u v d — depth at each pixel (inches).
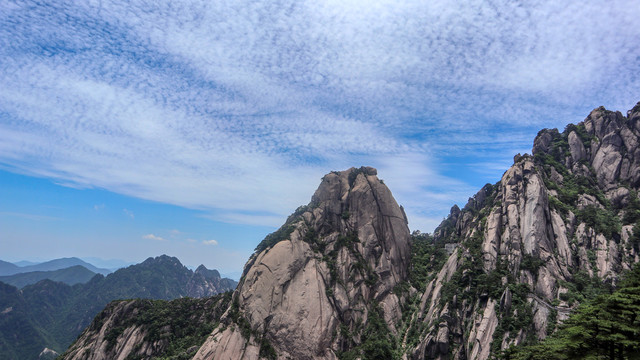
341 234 5324.8
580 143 5014.8
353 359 4079.7
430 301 4473.4
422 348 3905.0
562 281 3663.9
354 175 5841.5
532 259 3809.1
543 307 3435.0
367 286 4788.4
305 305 4431.6
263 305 4367.6
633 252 3666.3
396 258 5246.1
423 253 5629.9
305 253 4923.7
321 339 4254.4
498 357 2906.0
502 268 3922.2
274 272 4611.2
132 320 5925.2
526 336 3289.9
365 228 5319.9
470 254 4311.0
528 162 4623.5
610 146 4736.7
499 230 4269.2
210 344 4298.7
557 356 2458.2
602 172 4655.5
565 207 4259.4
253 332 4180.6
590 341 2336.4
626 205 4190.5
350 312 4562.0
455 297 4010.8
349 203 5536.4
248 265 5285.4
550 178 4790.8
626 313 2210.9
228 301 5890.8
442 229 6323.8
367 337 4343.0
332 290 4658.0
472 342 3590.1
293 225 5290.4
